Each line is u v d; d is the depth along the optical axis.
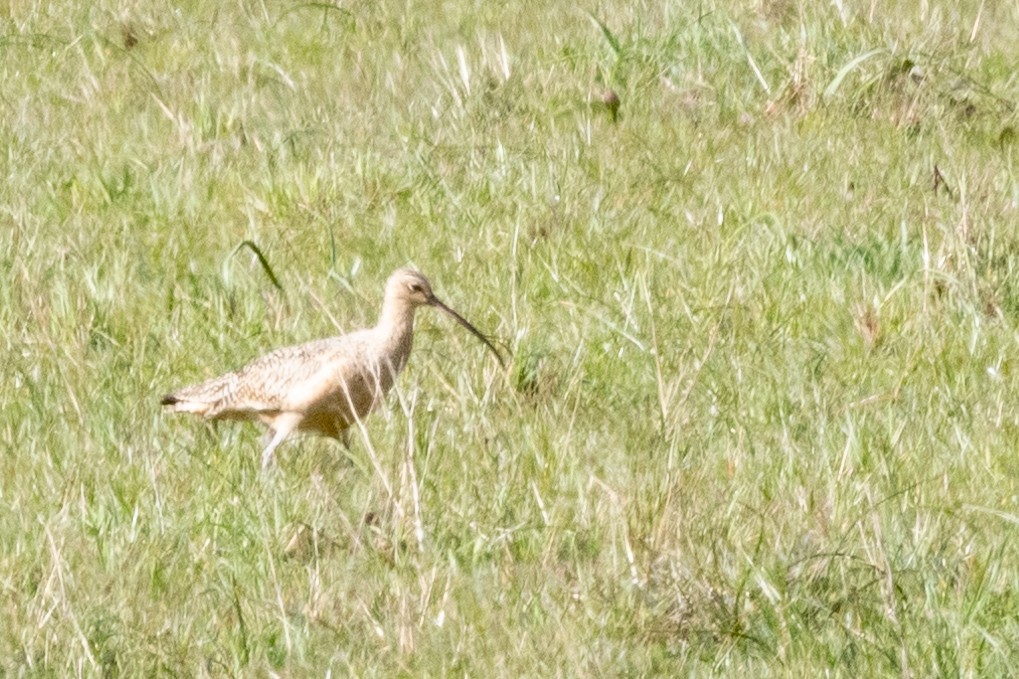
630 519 19.67
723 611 18.34
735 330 25.02
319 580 18.67
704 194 29.98
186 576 19.08
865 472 21.16
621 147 31.92
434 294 25.72
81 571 19.05
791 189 30.17
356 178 30.27
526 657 17.77
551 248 27.58
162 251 28.25
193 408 22.73
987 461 21.50
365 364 22.50
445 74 34.62
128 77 35.34
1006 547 19.39
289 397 22.33
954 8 37.97
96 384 23.67
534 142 31.94
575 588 19.00
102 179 30.44
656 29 36.53
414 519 19.81
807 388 23.50
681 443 21.61
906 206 29.19
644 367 24.08
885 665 17.44
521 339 23.94
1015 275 26.22
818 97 33.69
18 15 38.34
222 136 32.75
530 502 20.48
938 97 33.56
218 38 37.41
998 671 17.34
